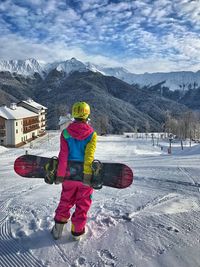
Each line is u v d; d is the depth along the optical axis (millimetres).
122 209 5133
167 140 84312
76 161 3811
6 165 21172
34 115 68375
